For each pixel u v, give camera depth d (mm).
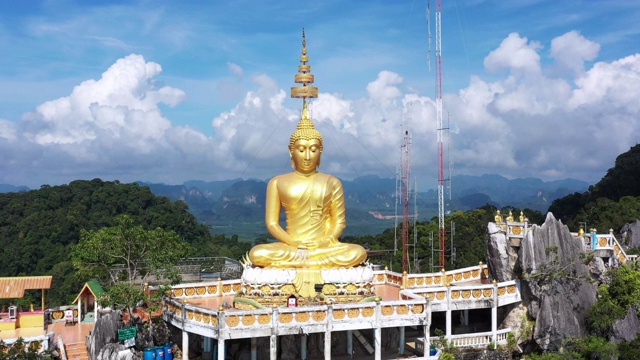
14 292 31016
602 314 33219
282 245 33875
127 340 29516
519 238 35750
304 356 31469
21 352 26469
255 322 27781
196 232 97688
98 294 33312
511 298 34375
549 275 33812
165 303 31844
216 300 33531
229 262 50844
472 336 33000
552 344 33406
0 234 80625
